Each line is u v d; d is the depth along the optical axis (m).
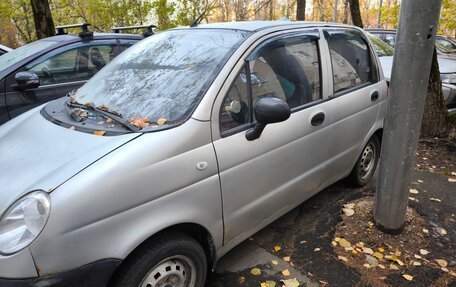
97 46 5.34
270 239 3.21
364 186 4.12
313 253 3.02
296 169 2.98
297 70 3.02
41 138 2.33
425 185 4.15
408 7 2.64
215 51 2.65
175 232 2.22
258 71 2.68
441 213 3.57
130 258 2.04
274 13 25.11
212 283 2.72
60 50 4.98
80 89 3.03
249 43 2.66
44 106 2.98
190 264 2.32
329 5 32.19
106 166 1.91
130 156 1.97
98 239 1.85
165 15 10.97
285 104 2.35
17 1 13.56
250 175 2.56
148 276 2.10
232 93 2.46
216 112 2.33
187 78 2.52
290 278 2.75
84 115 2.50
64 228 1.76
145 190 1.99
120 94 2.65
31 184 1.91
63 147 2.15
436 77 5.37
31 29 16.34
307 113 3.00
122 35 5.66
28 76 4.41
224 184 2.38
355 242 3.14
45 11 7.36
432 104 5.45
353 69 3.66
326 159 3.33
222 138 2.35
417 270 2.82
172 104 2.35
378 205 3.23
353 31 3.79
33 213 1.78
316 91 3.17
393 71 2.85
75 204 1.79
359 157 3.87
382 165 3.11
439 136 5.54
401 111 2.87
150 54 2.98
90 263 1.83
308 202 3.80
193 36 2.97
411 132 2.90
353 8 6.73
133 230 1.96
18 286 1.71
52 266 1.75
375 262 2.90
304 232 3.30
